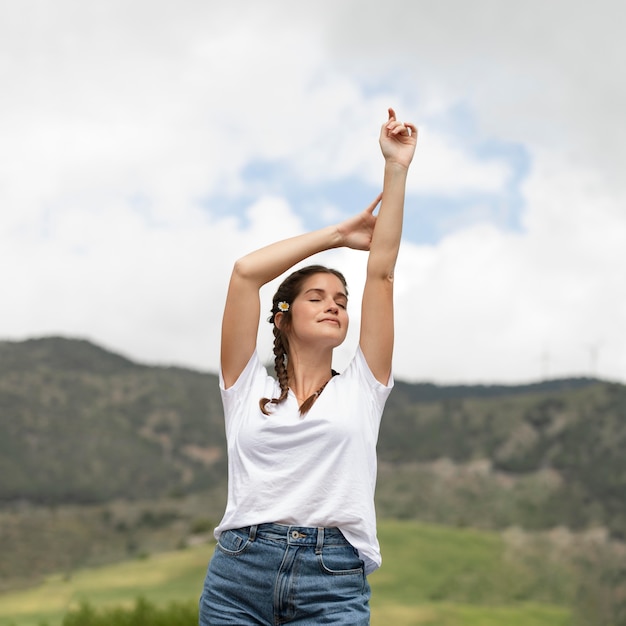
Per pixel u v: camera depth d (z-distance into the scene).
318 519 2.93
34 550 93.75
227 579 2.99
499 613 57.62
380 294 3.21
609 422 130.12
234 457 3.12
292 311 3.27
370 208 3.40
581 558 87.44
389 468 130.25
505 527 105.31
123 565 68.75
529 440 131.75
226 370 3.27
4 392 149.38
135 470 135.25
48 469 126.56
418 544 77.50
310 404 3.08
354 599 2.94
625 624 68.88
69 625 18.84
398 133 3.28
